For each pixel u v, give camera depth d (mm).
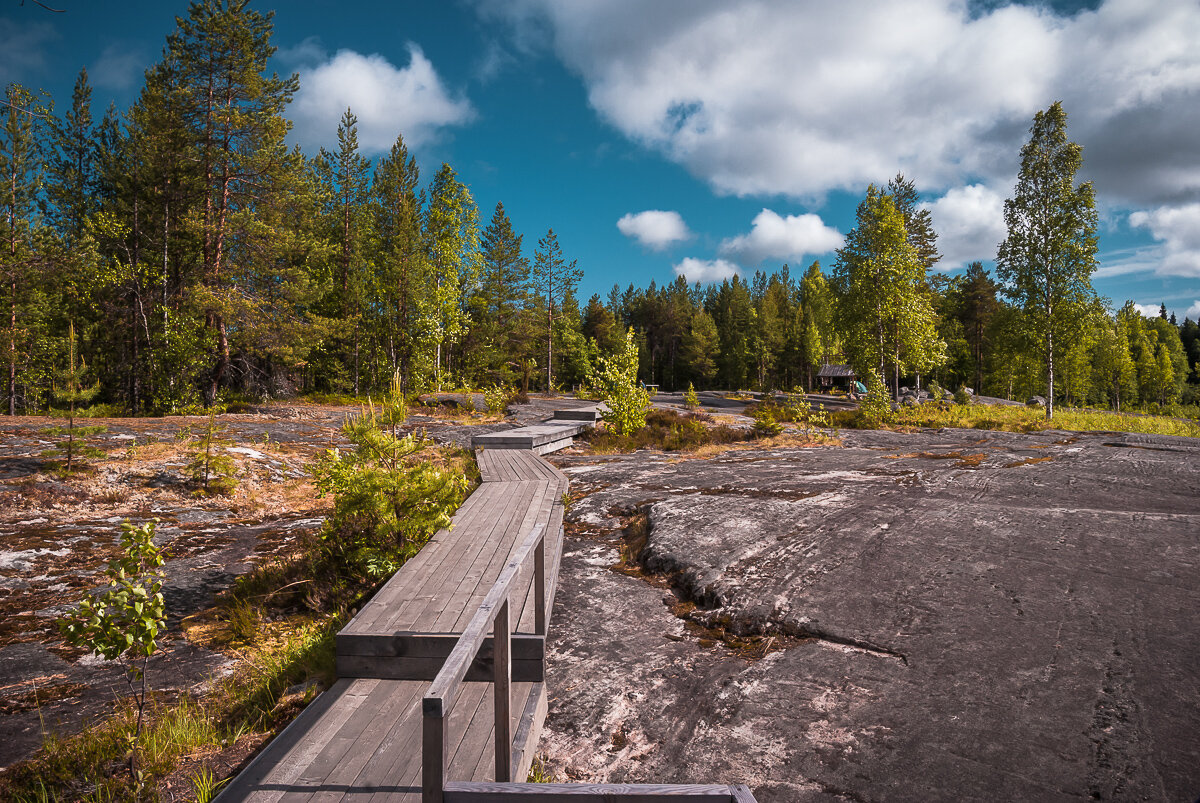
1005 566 5457
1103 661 3820
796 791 2902
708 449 15117
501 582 2801
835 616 4719
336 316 38438
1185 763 2863
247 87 25031
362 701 3525
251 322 24625
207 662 4773
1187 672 3639
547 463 12281
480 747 2986
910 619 4578
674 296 108375
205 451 11938
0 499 8984
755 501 8273
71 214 33125
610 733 3510
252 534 8633
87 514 9078
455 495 6441
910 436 17125
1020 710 3387
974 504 7613
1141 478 9109
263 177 25906
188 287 24656
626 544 7270
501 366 56438
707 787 1932
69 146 33656
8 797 3080
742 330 96188
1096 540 6020
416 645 3787
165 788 3113
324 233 38312
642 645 4629
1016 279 29984
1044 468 10039
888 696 3635
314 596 5719
